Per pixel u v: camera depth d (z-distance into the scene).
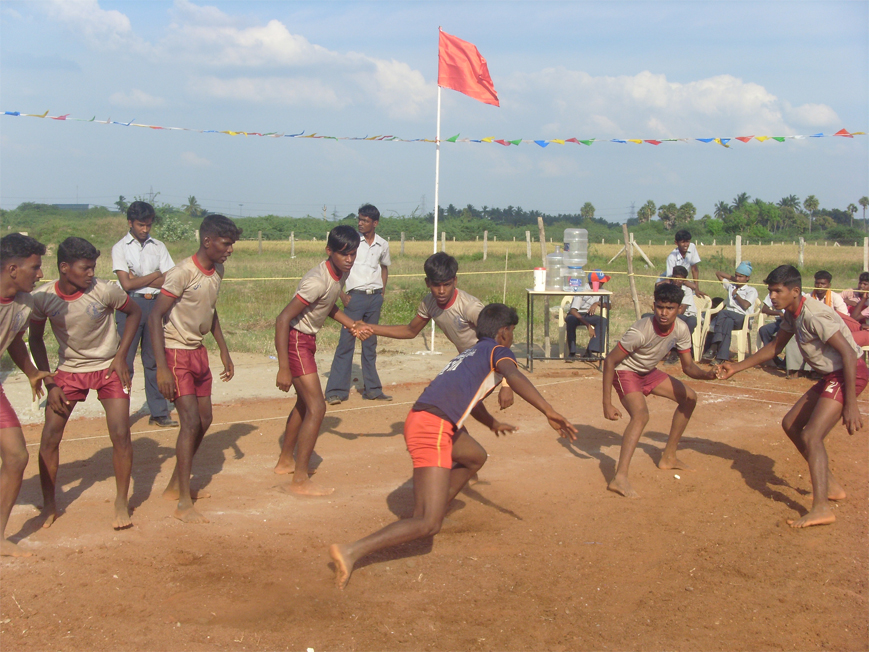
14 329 4.08
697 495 5.40
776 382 9.44
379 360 10.44
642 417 5.45
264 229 54.41
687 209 98.88
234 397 8.12
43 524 4.51
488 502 5.18
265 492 5.26
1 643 3.21
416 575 3.97
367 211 7.82
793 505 5.22
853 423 4.78
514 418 7.58
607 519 4.90
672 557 4.32
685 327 5.44
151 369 6.93
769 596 3.84
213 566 4.01
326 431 6.96
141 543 4.30
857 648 3.36
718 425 7.36
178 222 42.34
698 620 3.58
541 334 12.88
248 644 3.24
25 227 39.62
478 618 3.53
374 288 7.96
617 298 17.38
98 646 3.20
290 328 5.16
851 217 117.81
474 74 10.25
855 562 4.27
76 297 4.35
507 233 60.50
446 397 3.90
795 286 4.95
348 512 4.89
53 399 4.37
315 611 3.54
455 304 5.11
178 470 4.70
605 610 3.65
